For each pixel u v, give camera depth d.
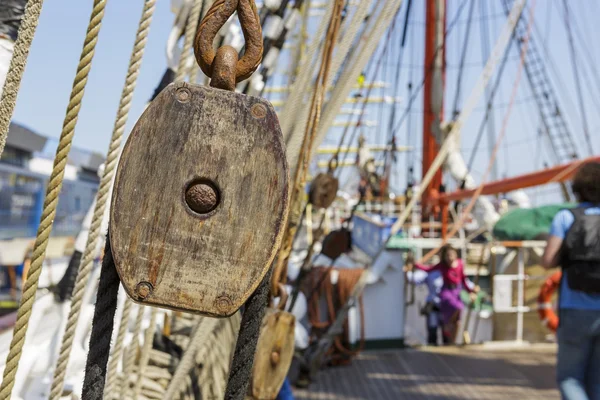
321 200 2.67
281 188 0.69
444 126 9.20
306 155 1.70
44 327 2.55
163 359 2.42
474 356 5.46
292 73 3.86
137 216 0.67
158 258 0.68
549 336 6.22
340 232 3.81
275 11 2.53
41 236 0.80
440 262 6.12
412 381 4.59
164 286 0.68
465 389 4.38
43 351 2.35
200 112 0.69
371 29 2.29
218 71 0.71
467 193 7.89
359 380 4.61
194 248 0.68
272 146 0.69
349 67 2.29
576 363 2.63
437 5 9.70
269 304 1.89
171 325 3.05
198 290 0.68
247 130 0.69
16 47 0.83
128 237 0.67
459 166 9.09
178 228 0.68
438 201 9.12
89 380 0.69
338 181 2.71
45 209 0.81
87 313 2.40
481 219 8.46
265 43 2.54
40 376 2.24
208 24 0.73
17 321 0.80
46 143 13.50
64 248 10.05
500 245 6.41
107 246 0.70
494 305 6.23
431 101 9.54
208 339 2.49
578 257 2.54
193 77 1.74
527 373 4.84
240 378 0.73
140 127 0.68
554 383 4.53
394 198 12.06
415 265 6.20
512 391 4.32
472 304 6.07
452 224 9.52
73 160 15.47
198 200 0.68
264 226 0.69
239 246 0.69
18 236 10.80
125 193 0.67
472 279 7.58
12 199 10.88
